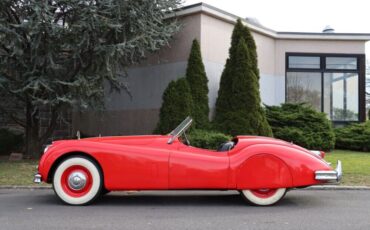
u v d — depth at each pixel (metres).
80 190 7.05
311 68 17.89
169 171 6.88
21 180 9.48
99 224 5.78
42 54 11.21
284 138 14.62
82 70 11.99
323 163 7.04
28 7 10.77
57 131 17.38
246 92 13.36
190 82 13.57
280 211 6.66
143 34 11.67
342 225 5.76
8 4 11.03
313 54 17.86
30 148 13.20
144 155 6.93
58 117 13.32
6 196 7.96
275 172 6.91
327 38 17.75
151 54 14.98
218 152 7.06
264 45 17.16
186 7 14.32
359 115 18.06
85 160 7.01
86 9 10.83
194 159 6.91
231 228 5.58
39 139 13.38
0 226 5.66
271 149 6.95
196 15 14.30
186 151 7.02
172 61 14.81
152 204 7.22
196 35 14.28
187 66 13.87
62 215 6.33
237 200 7.59
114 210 6.71
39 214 6.39
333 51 17.95
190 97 13.21
